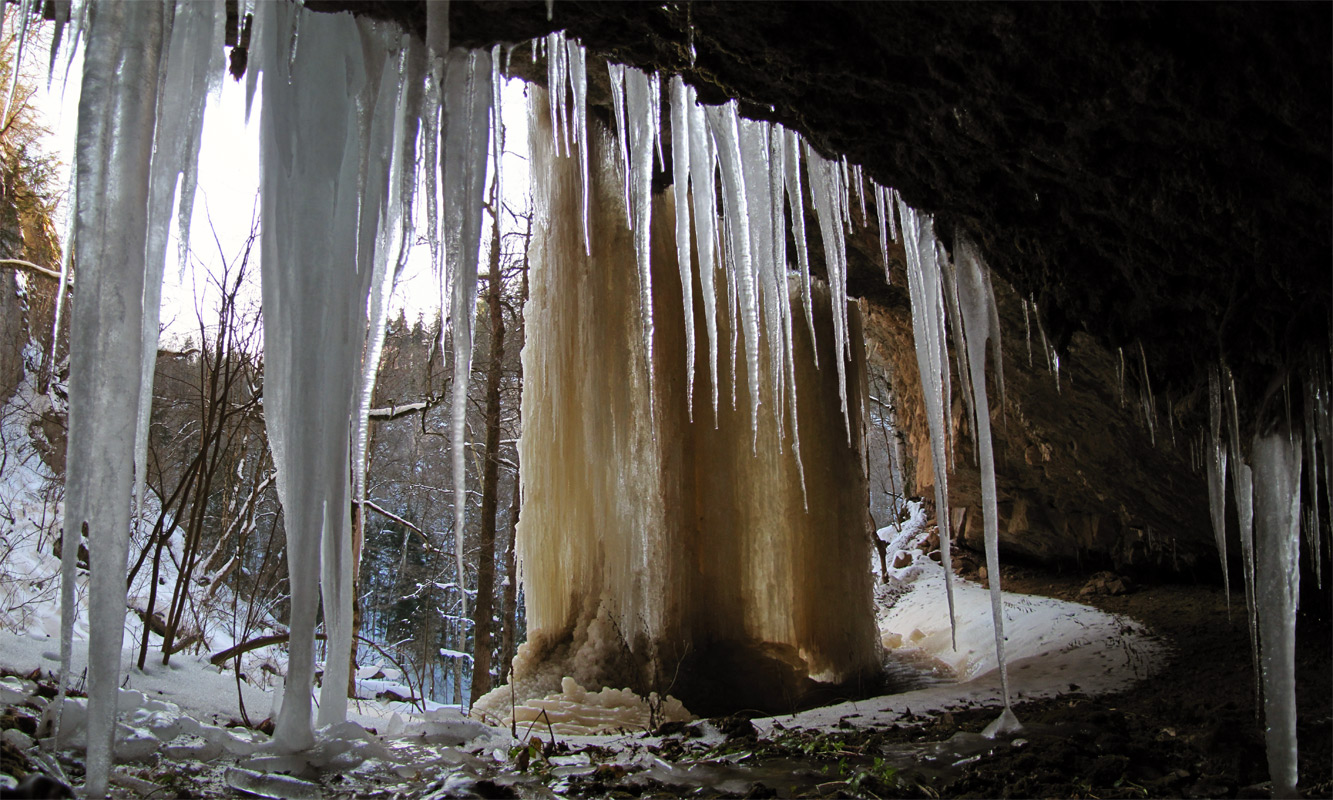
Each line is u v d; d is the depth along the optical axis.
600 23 3.77
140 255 3.01
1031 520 13.52
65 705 3.71
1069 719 5.79
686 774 4.62
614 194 10.13
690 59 4.03
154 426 13.32
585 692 8.82
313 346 3.74
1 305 14.20
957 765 4.79
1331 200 3.39
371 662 18.95
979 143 4.14
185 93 3.46
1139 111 3.51
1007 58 3.53
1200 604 10.69
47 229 15.63
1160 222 4.07
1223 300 4.26
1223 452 4.72
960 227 5.06
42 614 9.70
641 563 9.79
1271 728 3.95
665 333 10.27
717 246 9.68
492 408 12.77
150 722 3.98
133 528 7.05
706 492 10.39
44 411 14.52
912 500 18.50
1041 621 11.20
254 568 16.66
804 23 3.63
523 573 10.11
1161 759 4.66
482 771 4.13
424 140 3.91
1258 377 4.16
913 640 12.66
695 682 9.50
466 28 3.70
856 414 11.41
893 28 3.58
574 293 10.20
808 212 8.48
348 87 3.92
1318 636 7.94
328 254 3.79
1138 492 10.87
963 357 5.38
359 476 4.13
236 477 13.22
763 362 10.80
